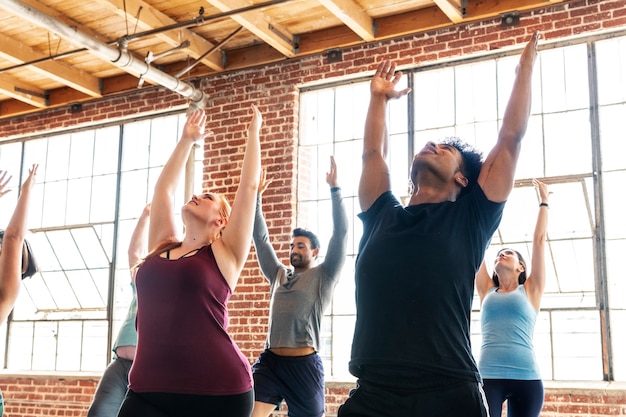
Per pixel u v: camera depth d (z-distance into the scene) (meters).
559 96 6.11
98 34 7.21
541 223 4.52
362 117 6.96
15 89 8.31
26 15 5.88
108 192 8.23
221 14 6.23
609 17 5.87
